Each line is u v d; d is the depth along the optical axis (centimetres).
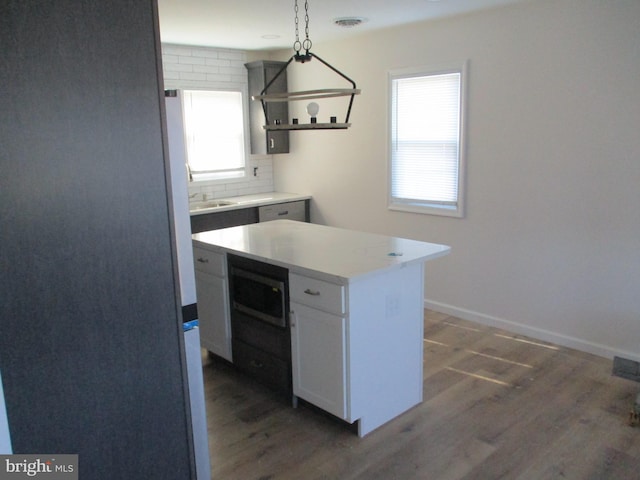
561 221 384
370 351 279
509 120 402
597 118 356
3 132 145
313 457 269
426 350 392
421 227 479
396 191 497
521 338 412
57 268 160
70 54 154
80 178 160
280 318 307
